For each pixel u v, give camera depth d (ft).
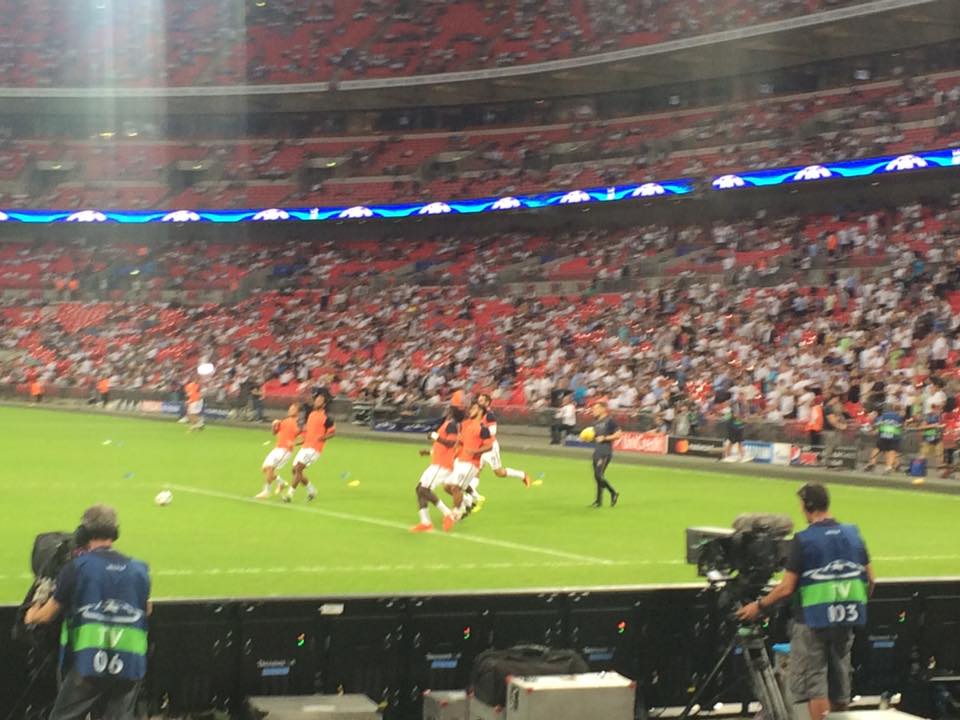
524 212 231.09
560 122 244.42
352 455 135.13
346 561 65.77
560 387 163.43
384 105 257.55
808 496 33.76
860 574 33.53
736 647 37.52
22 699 32.42
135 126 275.59
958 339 141.69
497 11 247.29
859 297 161.58
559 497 97.81
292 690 34.32
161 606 33.45
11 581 59.06
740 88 217.36
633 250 208.64
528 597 36.14
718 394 140.46
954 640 39.34
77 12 278.67
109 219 259.80
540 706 31.09
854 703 38.73
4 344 241.35
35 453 129.59
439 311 214.07
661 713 37.14
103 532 29.25
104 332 239.91
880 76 199.62
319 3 269.64
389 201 244.22
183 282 249.55
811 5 189.47
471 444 78.07
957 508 93.04
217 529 76.84
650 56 205.57
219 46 268.82
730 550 33.99
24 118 279.28
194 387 170.50
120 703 29.22
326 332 219.82
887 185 188.75
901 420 119.44
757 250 190.80
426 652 35.32
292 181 258.57
